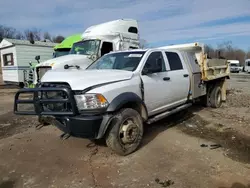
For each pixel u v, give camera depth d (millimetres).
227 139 4941
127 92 4156
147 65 4836
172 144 4660
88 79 3871
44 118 4176
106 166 3803
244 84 17641
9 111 8000
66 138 5066
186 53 6508
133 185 3230
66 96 3672
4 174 3625
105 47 9961
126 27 10984
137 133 4301
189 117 6758
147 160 3971
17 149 4555
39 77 9727
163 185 3207
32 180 3434
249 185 3174
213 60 7742
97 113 3723
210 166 3711
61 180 3412
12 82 15719
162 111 5348
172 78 5461
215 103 7961
